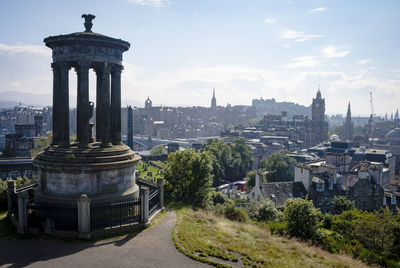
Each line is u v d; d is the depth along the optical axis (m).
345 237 35.03
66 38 25.27
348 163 83.44
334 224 40.31
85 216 21.55
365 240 33.97
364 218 36.06
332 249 28.80
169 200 33.66
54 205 23.39
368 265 26.06
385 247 32.31
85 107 25.83
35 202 25.42
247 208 42.62
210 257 19.25
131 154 27.77
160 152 175.12
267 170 123.12
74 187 24.78
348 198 65.94
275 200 62.00
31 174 84.19
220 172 114.25
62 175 24.92
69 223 22.30
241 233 24.98
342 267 21.53
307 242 28.86
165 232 23.08
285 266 19.09
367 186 68.56
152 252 19.64
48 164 24.94
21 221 22.27
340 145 110.56
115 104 28.28
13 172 82.31
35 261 18.33
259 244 22.92
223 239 22.44
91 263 18.08
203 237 22.38
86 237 21.48
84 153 25.14
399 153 192.00
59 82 27.19
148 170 103.19
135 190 27.47
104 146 26.50
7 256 18.97
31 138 140.12
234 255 19.75
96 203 23.55
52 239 21.44
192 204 35.84
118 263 18.11
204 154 39.69
